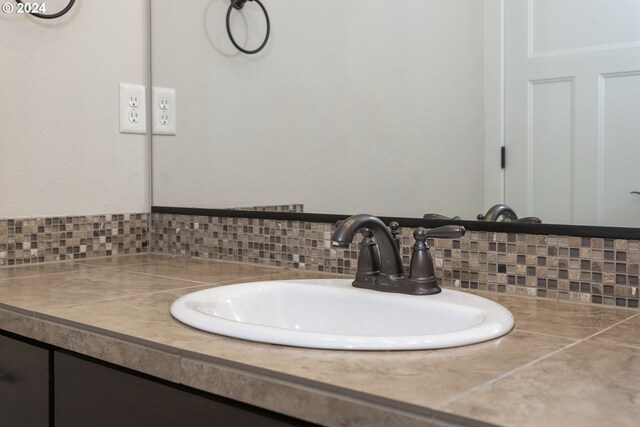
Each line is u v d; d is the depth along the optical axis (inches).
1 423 45.8
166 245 70.1
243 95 64.1
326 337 32.2
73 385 39.6
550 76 45.4
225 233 64.7
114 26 67.2
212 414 31.5
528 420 22.9
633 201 42.4
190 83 67.7
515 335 35.5
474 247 49.1
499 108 47.5
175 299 45.4
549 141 45.6
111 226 67.8
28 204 61.5
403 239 52.7
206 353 31.4
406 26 52.2
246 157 63.8
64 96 63.5
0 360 45.6
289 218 59.5
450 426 23.5
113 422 37.1
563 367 29.4
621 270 42.9
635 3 42.1
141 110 69.7
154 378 35.1
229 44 64.7
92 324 37.9
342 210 56.6
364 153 55.2
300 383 27.7
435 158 50.8
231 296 46.0
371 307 44.6
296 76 59.7
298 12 59.6
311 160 58.6
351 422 26.1
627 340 34.5
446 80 50.1
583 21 44.0
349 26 56.1
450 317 40.4
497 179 47.8
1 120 59.1
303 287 48.0
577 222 44.6
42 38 61.6
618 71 42.8
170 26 69.2
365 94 55.0
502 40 47.3
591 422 22.8
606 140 43.3
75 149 64.6
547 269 45.9
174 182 69.9
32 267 60.4
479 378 27.6
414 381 27.1
